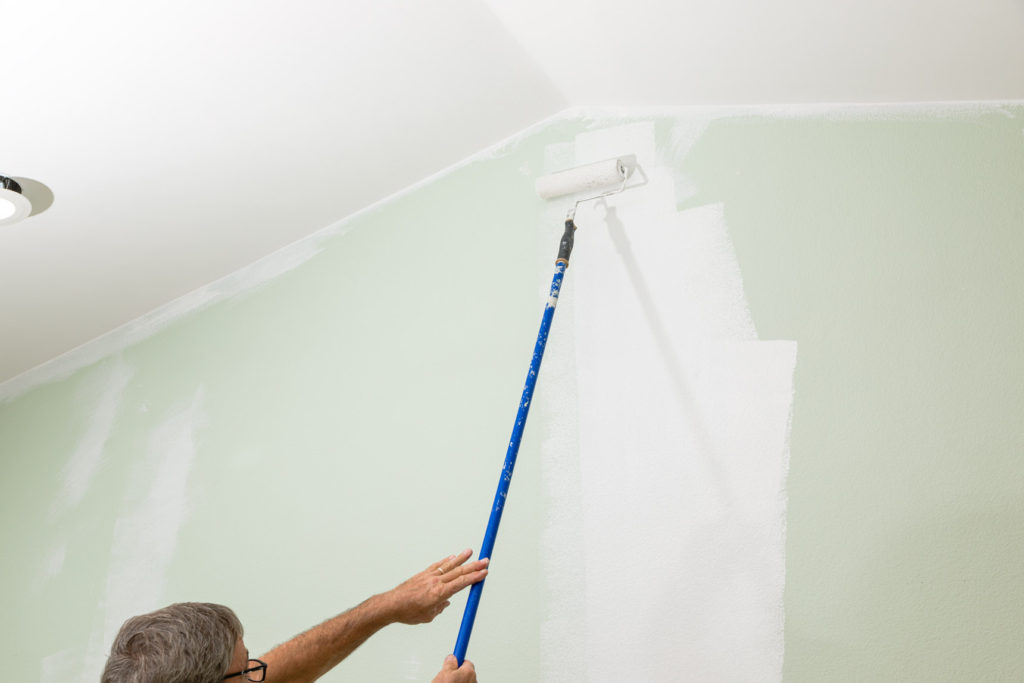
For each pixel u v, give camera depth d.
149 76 2.03
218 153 2.34
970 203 1.81
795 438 1.84
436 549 2.17
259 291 2.77
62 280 2.77
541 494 2.07
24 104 2.04
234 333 2.78
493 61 2.17
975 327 1.74
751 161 2.06
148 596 2.60
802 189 1.98
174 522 2.64
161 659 1.08
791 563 1.77
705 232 2.06
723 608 1.80
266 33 1.96
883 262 1.86
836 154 1.97
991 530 1.63
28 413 3.19
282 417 2.56
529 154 2.40
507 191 2.40
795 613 1.74
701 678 1.79
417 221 2.53
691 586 1.85
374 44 2.06
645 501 1.95
